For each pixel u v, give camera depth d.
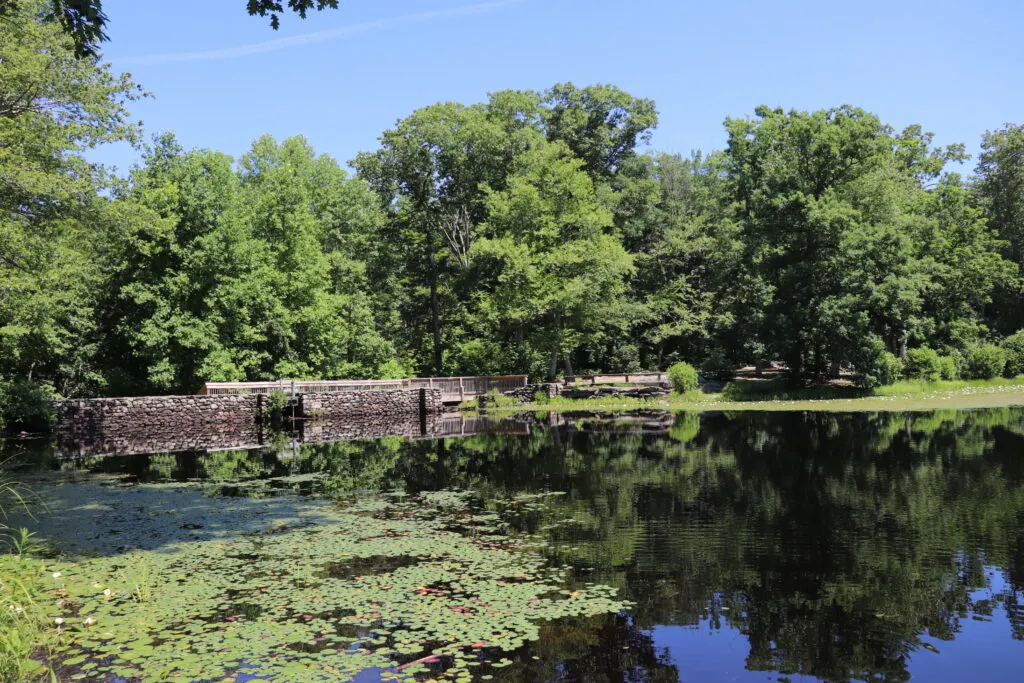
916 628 6.79
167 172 35.56
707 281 51.12
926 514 11.09
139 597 7.85
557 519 11.44
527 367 42.84
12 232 23.05
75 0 10.20
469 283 47.06
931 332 44.38
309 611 7.38
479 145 45.50
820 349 42.91
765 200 42.41
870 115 41.78
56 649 6.48
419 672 5.95
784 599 7.60
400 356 50.81
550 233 41.31
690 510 11.85
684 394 39.84
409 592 7.94
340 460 19.39
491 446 21.56
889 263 40.09
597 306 42.34
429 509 12.41
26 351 32.44
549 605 7.50
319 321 41.06
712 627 6.88
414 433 26.61
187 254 34.31
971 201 53.00
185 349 34.84
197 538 10.56
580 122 49.06
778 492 13.14
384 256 50.44
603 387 41.19
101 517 12.16
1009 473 14.23
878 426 23.52
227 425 31.50
